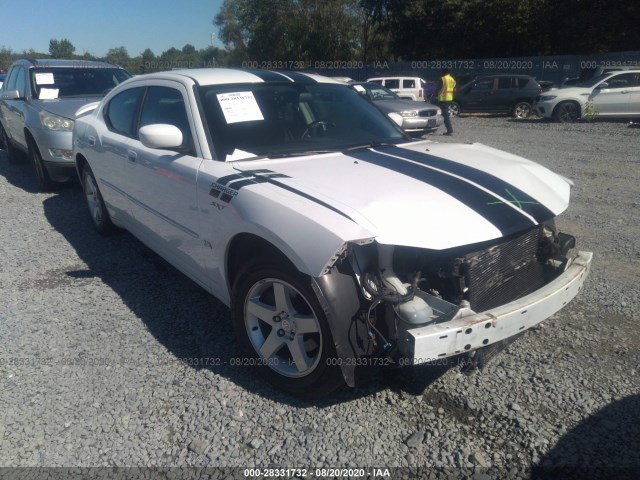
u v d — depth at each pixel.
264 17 40.16
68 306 4.20
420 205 2.83
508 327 2.75
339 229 2.54
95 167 5.25
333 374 2.78
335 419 2.88
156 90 4.29
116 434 2.80
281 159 3.47
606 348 3.46
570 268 3.22
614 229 5.76
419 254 2.79
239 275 3.10
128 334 3.77
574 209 6.54
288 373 3.01
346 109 4.27
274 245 2.79
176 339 3.70
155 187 3.97
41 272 4.88
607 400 2.97
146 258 5.19
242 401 3.04
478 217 2.87
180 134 3.55
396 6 33.78
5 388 3.18
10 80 9.16
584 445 2.65
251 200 2.94
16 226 6.21
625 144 11.55
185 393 3.12
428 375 3.22
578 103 16.47
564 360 3.34
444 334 2.55
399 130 4.36
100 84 8.38
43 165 7.48
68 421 2.90
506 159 3.70
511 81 19.97
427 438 2.73
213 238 3.32
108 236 5.80
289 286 2.82
